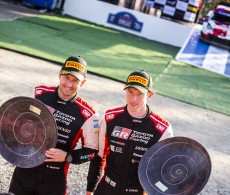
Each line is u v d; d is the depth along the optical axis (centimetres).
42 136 229
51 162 245
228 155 529
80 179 378
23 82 601
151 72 914
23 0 1319
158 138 242
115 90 705
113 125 244
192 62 1130
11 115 230
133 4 1428
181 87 855
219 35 1318
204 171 219
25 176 248
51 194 251
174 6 1463
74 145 252
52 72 709
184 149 223
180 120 632
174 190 224
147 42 1294
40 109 223
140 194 245
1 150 233
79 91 638
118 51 1043
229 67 1159
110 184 245
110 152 246
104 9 1370
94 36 1149
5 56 717
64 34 1063
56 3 1351
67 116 247
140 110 241
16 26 981
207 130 616
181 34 1355
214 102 804
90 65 825
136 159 242
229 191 421
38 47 847
